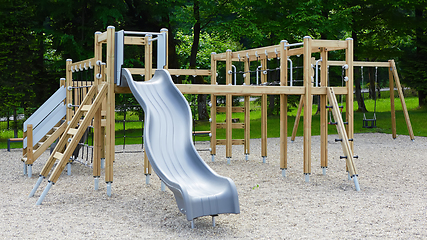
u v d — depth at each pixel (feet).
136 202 21.54
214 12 68.80
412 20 71.51
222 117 86.38
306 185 25.81
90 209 20.10
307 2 64.34
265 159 35.22
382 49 75.05
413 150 41.98
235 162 35.60
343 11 64.49
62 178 28.32
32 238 15.47
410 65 79.25
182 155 19.62
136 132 64.23
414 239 15.19
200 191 17.28
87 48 56.29
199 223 17.58
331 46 27.48
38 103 59.36
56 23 56.85
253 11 69.31
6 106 54.03
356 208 19.92
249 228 16.80
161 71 24.70
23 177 28.94
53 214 19.10
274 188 24.89
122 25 61.05
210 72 37.96
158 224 17.48
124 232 16.29
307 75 27.22
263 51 30.91
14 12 53.21
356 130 61.21
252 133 62.03
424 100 84.43
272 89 26.94
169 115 21.58
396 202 21.12
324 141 29.25
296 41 72.49
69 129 24.12
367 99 108.58
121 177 28.73
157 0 60.64
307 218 18.20
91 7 55.26
